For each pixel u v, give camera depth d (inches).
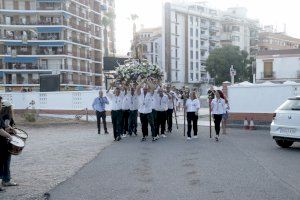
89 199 293.6
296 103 542.0
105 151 541.6
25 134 360.5
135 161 453.4
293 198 277.9
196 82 4138.8
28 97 1275.8
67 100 1190.3
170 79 3821.4
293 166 402.0
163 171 390.0
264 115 842.8
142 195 299.4
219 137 690.8
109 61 1595.7
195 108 660.1
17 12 2906.0
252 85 857.5
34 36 2930.6
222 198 282.8
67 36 2999.5
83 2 3238.2
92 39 3442.4
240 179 343.3
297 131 522.3
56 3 2933.1
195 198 285.0
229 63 3307.1
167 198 287.9
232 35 4426.7
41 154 533.3
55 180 364.8
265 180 337.1
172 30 3870.6
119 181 351.3
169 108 766.5
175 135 729.0
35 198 296.8
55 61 2967.5
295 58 2603.3
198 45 4185.5
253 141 627.8
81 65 3225.9
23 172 407.2
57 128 957.8
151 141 643.5
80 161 467.8
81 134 800.9
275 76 2664.9
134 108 722.8
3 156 338.6
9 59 2910.9
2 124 330.6
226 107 738.8
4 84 2913.4
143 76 949.2
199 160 447.5
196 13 4121.6
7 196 305.6
